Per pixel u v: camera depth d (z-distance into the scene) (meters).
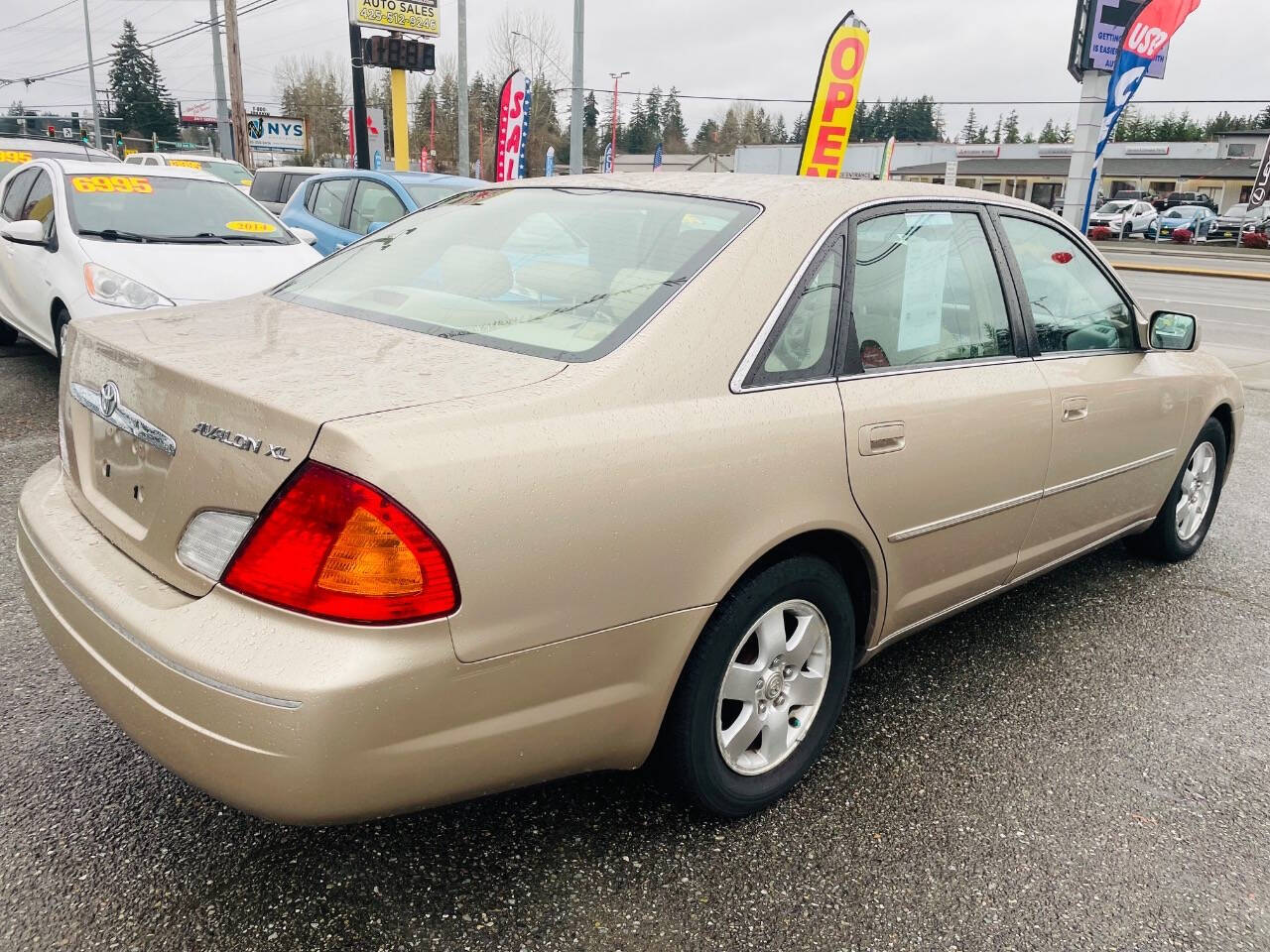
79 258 5.87
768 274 2.34
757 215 2.46
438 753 1.80
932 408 2.64
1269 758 2.90
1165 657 3.53
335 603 1.68
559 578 1.87
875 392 2.51
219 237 6.61
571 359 2.08
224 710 1.68
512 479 1.80
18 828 2.29
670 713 2.23
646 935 2.07
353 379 1.93
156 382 2.00
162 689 1.76
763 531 2.20
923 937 2.12
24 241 6.25
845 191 2.65
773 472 2.21
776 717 2.48
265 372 1.95
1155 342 3.75
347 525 1.67
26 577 2.28
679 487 2.04
